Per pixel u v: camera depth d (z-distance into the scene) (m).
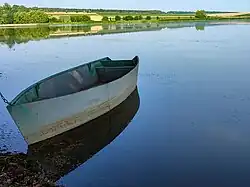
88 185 11.30
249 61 31.45
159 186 11.20
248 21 100.81
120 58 34.91
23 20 93.12
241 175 11.70
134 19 107.38
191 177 11.66
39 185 10.62
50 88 17.33
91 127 16.34
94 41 51.12
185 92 21.20
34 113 13.73
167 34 62.19
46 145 14.23
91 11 154.12
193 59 33.19
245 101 19.06
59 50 42.47
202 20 106.38
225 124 15.88
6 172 11.17
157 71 27.59
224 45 44.41
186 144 14.05
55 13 122.56
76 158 13.17
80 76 19.98
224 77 24.92
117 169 12.33
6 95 21.86
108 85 17.25
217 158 12.82
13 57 38.00
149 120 16.81
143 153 13.45
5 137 14.83
